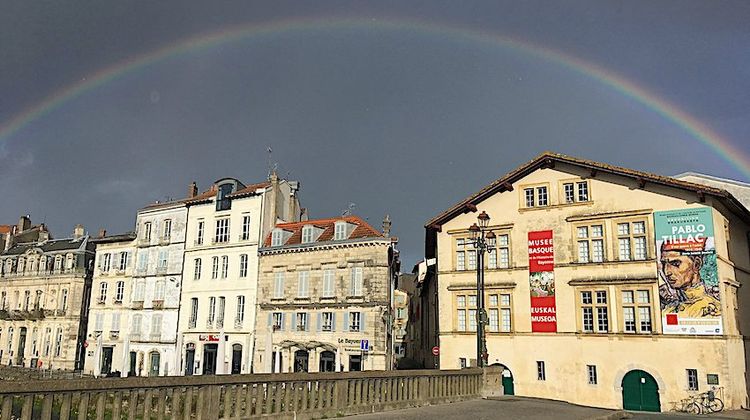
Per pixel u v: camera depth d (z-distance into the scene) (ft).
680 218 102.06
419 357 224.33
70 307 227.20
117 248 214.69
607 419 70.49
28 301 243.40
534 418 63.52
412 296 274.57
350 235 166.91
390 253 163.84
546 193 116.78
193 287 191.31
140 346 197.16
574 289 109.81
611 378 103.14
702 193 99.66
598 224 110.22
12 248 263.08
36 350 233.35
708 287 97.55
